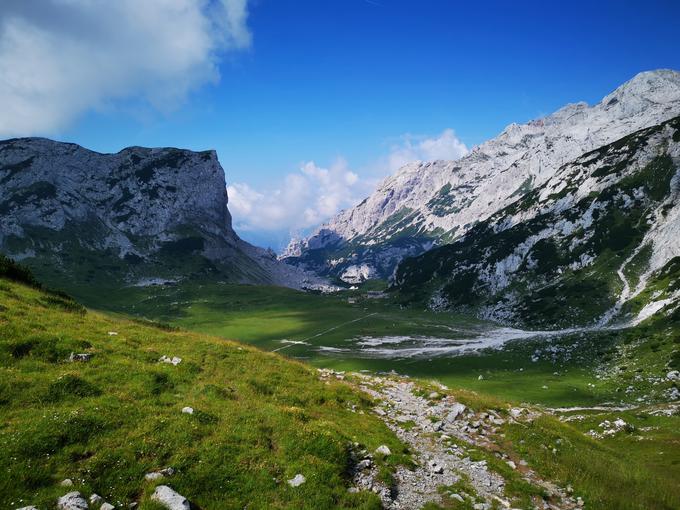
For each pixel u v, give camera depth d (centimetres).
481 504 1722
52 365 2092
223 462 1593
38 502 1202
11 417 1584
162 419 1750
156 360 2580
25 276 3841
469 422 2752
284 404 2352
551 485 2069
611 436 5016
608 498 2012
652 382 9856
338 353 15850
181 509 1297
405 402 3095
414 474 1902
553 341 15338
